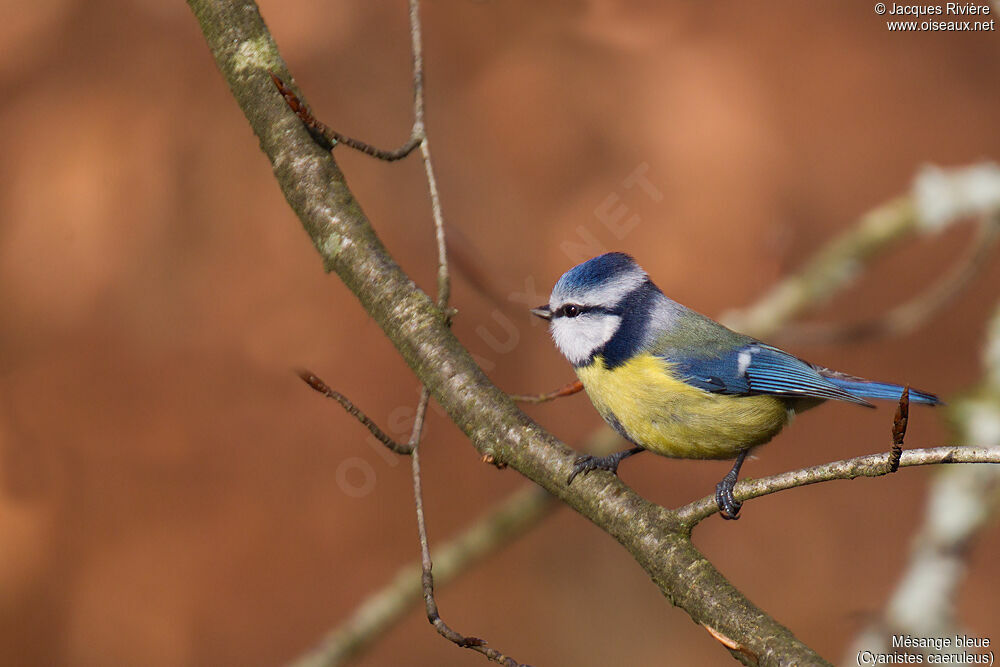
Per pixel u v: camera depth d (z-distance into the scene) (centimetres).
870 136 1052
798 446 1095
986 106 1087
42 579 827
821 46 1089
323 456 888
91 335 860
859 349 1129
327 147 639
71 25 916
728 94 1038
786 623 1003
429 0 1034
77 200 881
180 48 924
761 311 946
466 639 475
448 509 912
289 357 890
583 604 1023
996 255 1165
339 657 796
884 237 946
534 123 1012
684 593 492
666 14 1071
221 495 852
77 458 845
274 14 1012
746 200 1011
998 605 955
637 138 1012
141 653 827
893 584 1013
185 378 871
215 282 891
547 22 1041
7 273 864
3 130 888
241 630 841
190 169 902
